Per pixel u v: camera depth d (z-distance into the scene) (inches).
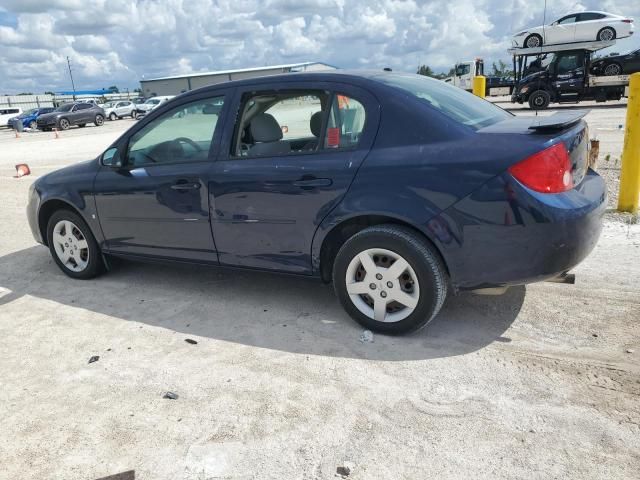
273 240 151.1
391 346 137.3
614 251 194.1
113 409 117.0
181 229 167.8
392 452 99.7
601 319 145.4
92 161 190.9
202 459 100.5
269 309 164.2
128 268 209.3
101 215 184.4
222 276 194.9
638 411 107.7
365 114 137.9
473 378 121.6
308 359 133.3
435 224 126.3
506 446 99.8
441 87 158.2
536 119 142.2
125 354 141.0
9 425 113.6
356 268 141.9
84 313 169.0
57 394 124.0
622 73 858.8
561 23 856.3
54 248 202.1
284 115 149.5
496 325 145.6
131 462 100.8
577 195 125.0
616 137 494.0
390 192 130.3
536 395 114.3
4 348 148.2
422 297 132.6
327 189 137.9
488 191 120.6
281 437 105.3
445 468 95.3
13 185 431.8
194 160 163.2
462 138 127.2
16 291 192.1
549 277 124.0
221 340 146.0
